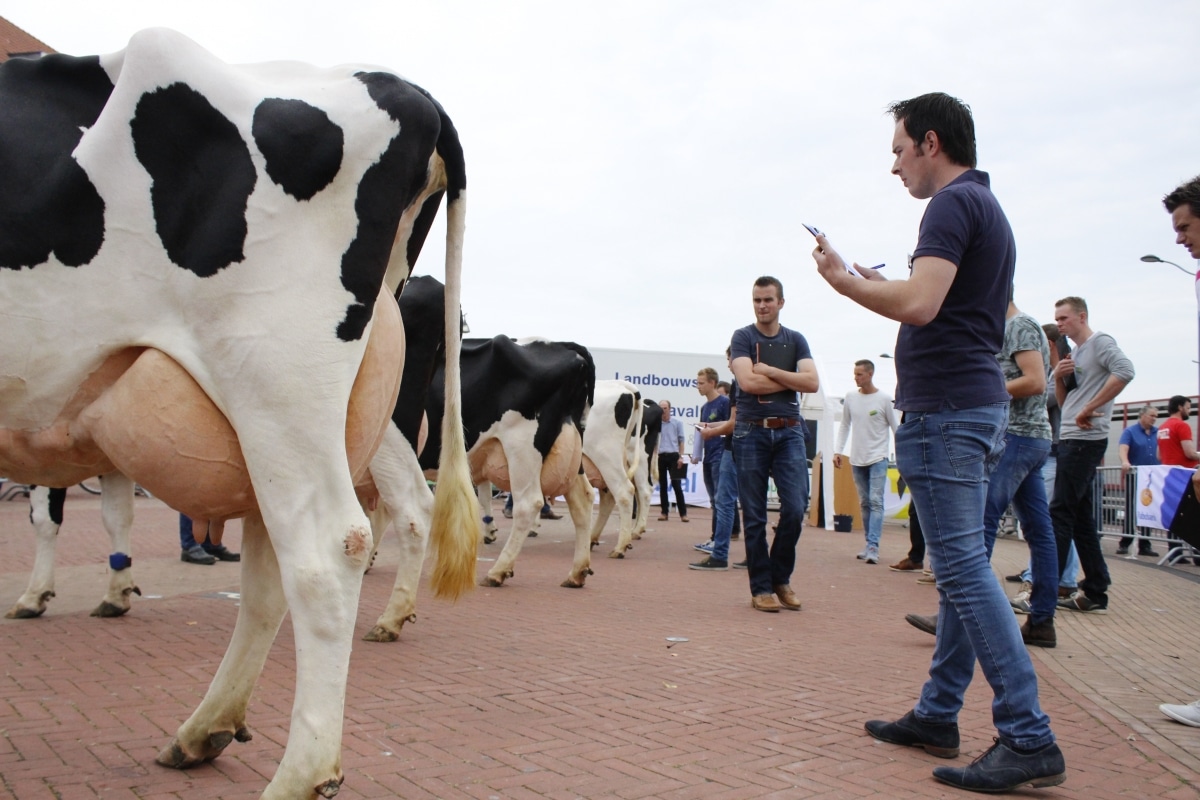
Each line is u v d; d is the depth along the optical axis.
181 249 2.37
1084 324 6.76
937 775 3.14
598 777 3.05
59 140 2.41
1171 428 11.70
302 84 2.54
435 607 6.48
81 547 9.70
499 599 6.97
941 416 3.26
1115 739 3.68
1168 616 7.05
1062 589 7.68
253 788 2.79
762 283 6.65
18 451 2.53
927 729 3.45
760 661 4.99
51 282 2.37
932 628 5.35
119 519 5.66
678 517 18.14
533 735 3.49
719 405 11.58
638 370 20.78
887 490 16.41
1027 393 5.10
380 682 4.23
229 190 2.37
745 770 3.18
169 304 2.40
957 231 3.21
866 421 10.56
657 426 16.56
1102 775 3.23
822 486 16.25
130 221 2.37
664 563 10.03
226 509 2.54
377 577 8.00
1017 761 3.04
